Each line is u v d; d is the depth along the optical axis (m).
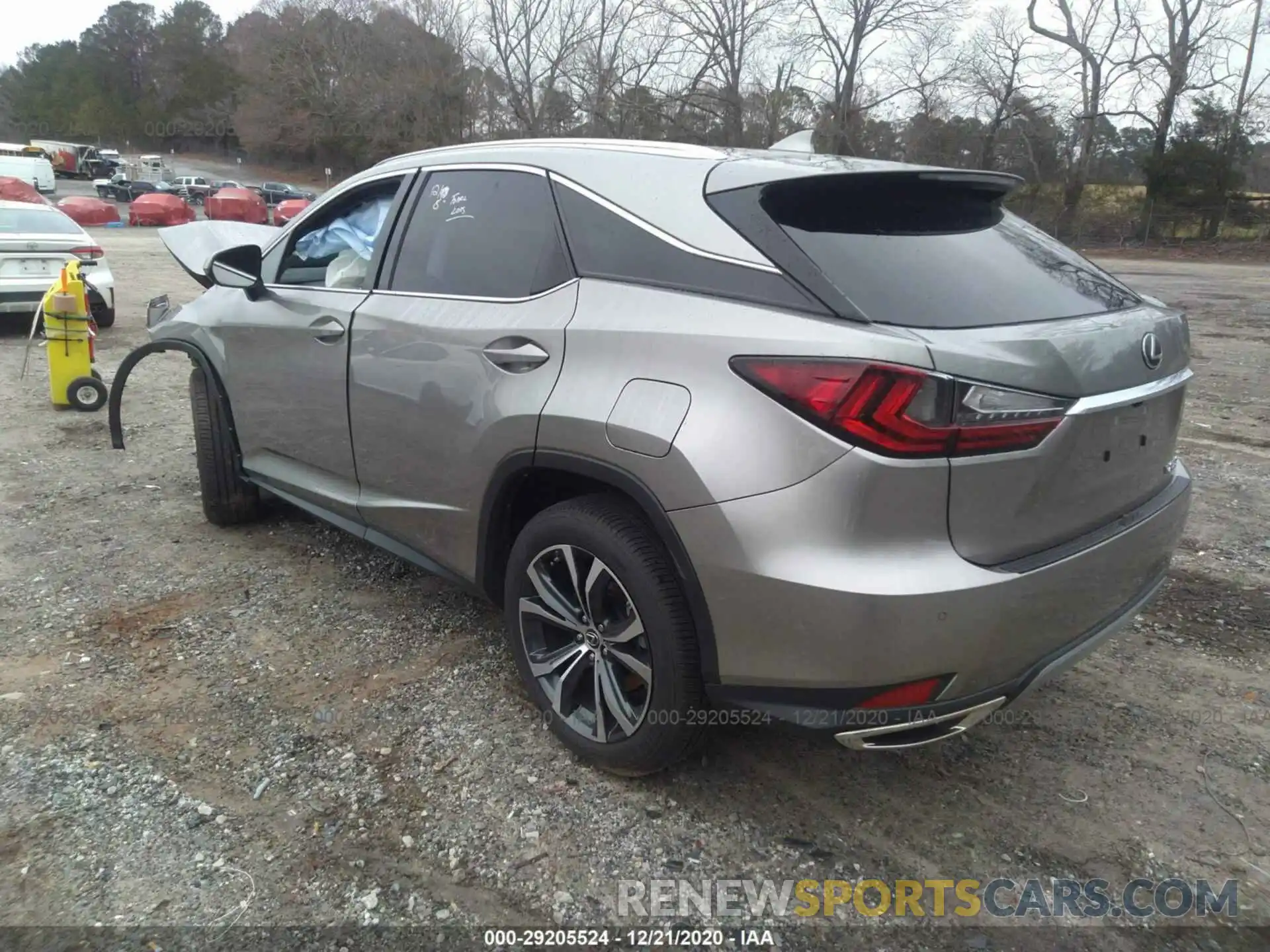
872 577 2.10
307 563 4.26
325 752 2.86
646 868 2.43
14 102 118.38
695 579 2.33
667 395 2.36
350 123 58.12
